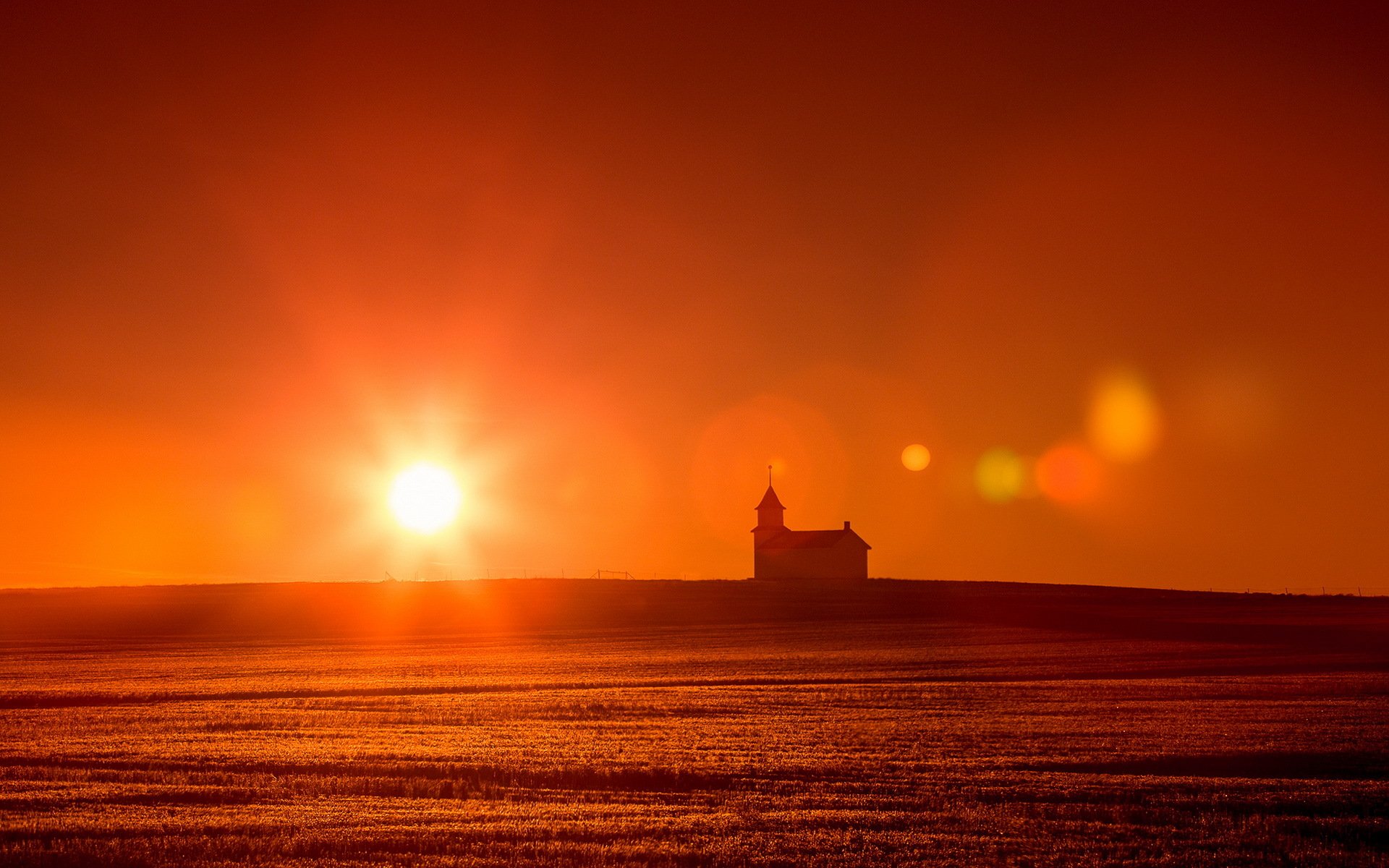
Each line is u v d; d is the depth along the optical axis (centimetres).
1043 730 11481
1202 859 6494
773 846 6669
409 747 10450
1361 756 9900
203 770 9350
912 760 9769
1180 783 8600
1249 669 18000
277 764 9531
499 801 8056
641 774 9056
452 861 6366
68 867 6253
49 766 9531
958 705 13762
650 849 6588
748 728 11731
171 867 6244
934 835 6975
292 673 19150
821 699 14425
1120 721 12081
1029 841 6838
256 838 6812
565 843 6775
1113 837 7006
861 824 7281
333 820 7294
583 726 12056
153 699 15425
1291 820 7338
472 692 16038
